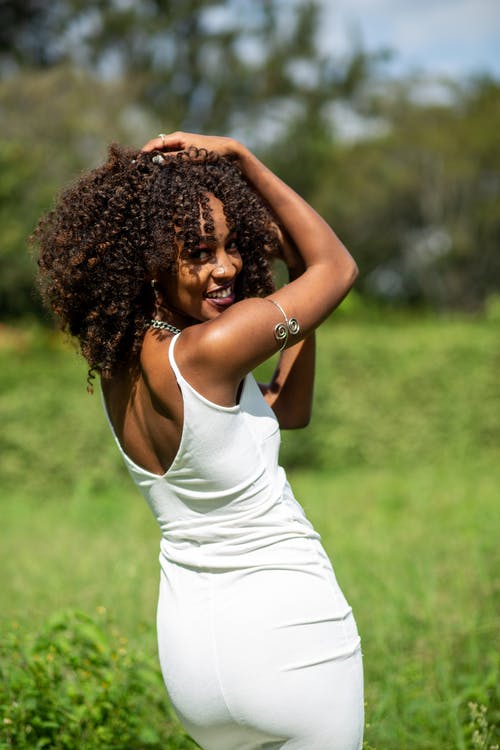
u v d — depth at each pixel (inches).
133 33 1400.1
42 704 137.7
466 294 1551.4
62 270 91.1
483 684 157.6
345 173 1547.7
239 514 86.4
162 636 91.3
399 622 191.8
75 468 433.7
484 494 372.5
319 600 86.5
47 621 155.3
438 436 498.6
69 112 817.5
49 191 774.5
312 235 93.7
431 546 269.4
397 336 520.7
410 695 160.1
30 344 539.8
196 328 85.2
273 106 1508.4
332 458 494.6
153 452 89.8
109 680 140.5
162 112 1403.8
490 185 1573.6
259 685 84.4
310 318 88.1
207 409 83.8
